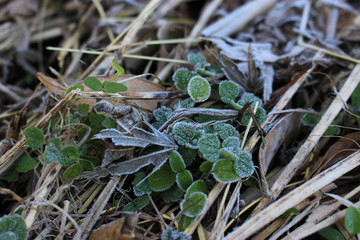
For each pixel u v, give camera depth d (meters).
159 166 0.31
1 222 0.29
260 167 0.31
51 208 0.31
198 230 0.30
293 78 0.34
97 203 0.31
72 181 0.31
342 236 0.30
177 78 0.33
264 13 0.41
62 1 0.46
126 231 0.28
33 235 0.31
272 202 0.31
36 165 0.33
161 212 0.31
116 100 0.33
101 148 0.32
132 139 0.31
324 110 0.34
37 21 0.44
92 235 0.30
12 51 0.42
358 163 0.31
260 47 0.38
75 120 0.32
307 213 0.31
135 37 0.39
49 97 0.35
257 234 0.30
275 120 0.33
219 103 0.34
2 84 0.38
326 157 0.32
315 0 0.42
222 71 0.35
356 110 0.34
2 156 0.32
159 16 0.40
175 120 0.32
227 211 0.30
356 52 0.38
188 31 0.41
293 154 0.33
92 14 0.42
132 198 0.32
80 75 0.38
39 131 0.30
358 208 0.30
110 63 0.35
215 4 0.41
